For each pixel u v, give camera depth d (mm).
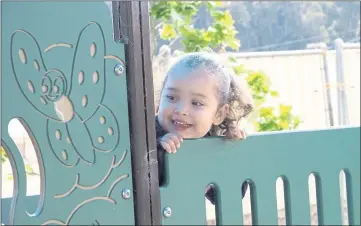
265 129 4301
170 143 1903
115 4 1856
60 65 1724
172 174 1903
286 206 2115
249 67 5270
